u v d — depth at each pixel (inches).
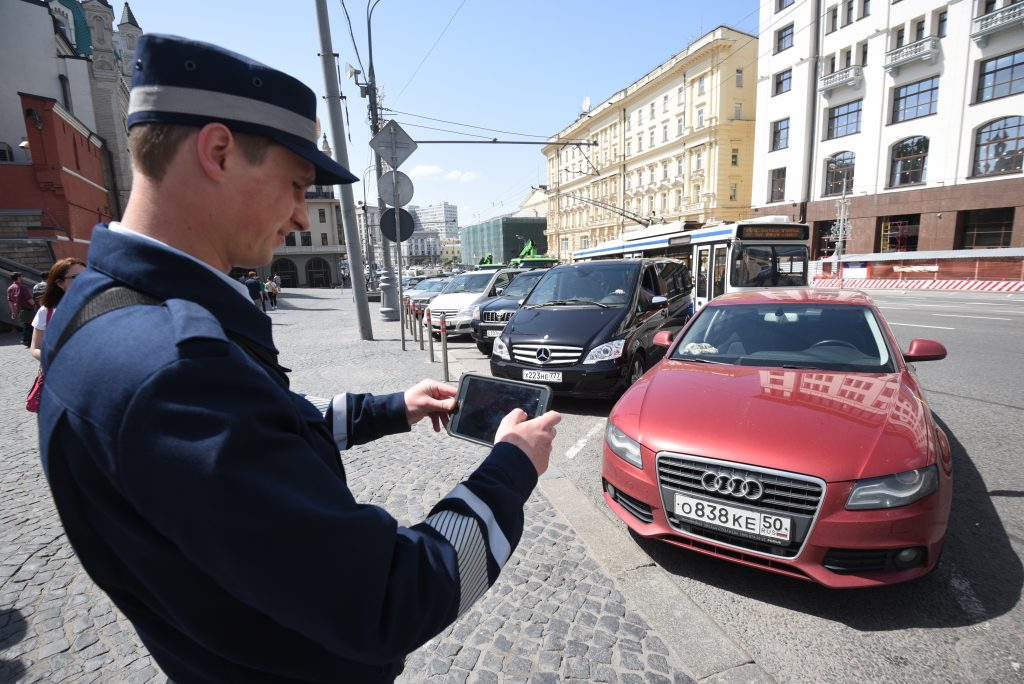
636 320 246.5
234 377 24.3
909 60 1065.5
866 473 91.4
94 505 24.7
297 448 25.7
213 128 27.7
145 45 27.6
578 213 2493.8
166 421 22.2
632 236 650.2
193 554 22.6
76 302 27.0
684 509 103.3
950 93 1021.8
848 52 1204.5
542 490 147.4
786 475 93.8
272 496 22.8
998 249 946.1
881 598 99.7
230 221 29.6
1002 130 962.1
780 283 445.1
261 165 29.7
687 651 86.6
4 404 239.8
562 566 110.7
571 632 91.1
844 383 121.6
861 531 89.6
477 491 32.6
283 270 2170.3
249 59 29.2
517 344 235.1
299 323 595.5
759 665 84.1
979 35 959.6
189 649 28.2
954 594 100.3
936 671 82.3
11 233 630.5
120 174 1049.5
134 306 26.0
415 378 286.5
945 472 95.9
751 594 101.8
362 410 48.8
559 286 276.2
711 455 100.7
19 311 437.7
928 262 1047.0
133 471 22.2
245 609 26.2
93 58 1016.2
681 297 331.9
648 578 106.3
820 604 98.6
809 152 1294.3
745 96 1590.8
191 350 23.4
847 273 1162.0
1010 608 96.0
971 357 322.3
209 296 28.4
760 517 95.7
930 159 1063.6
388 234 354.0
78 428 23.6
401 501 141.3
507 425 38.7
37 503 140.6
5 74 897.5
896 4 1087.6
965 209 1016.2
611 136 2159.2
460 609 29.5
